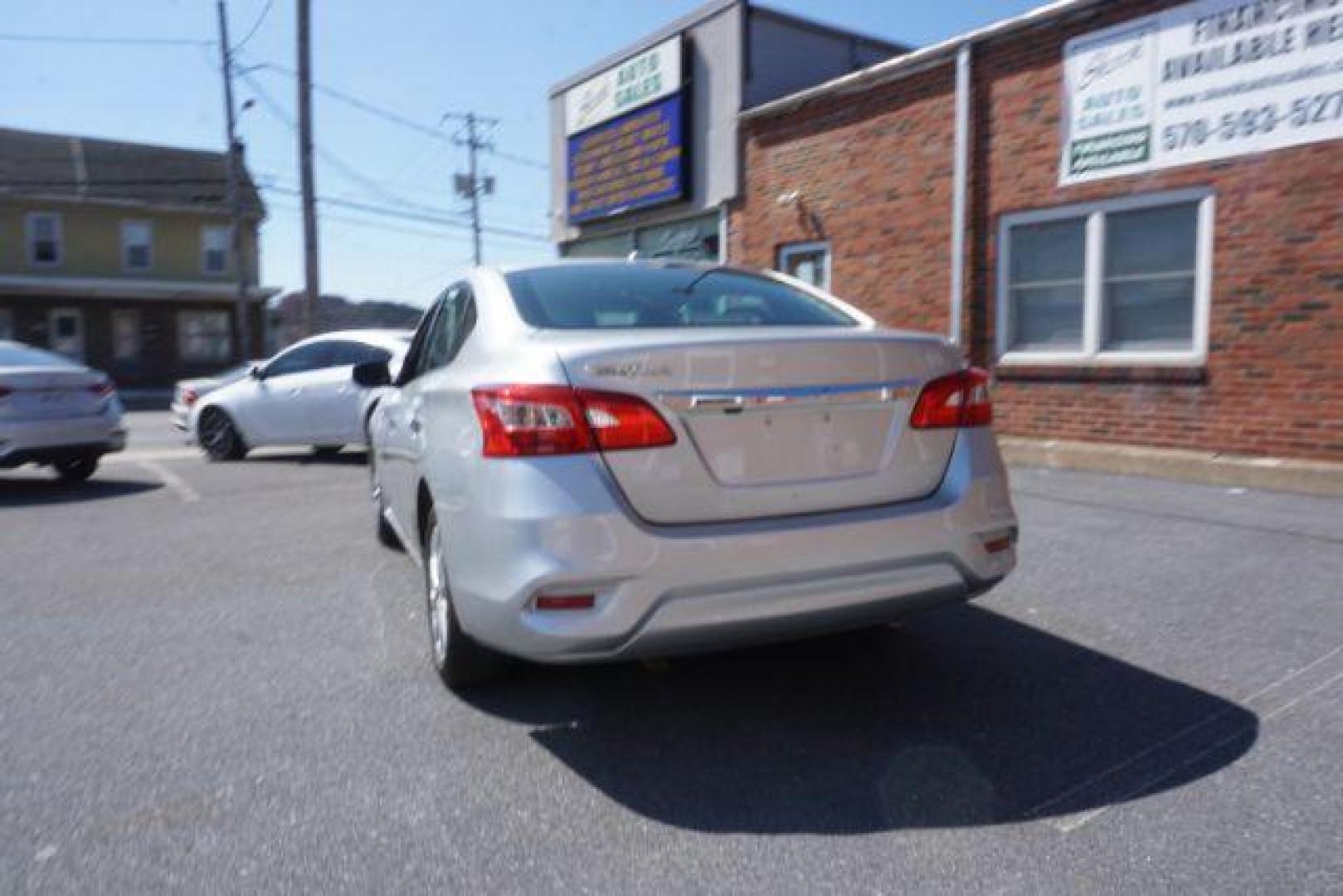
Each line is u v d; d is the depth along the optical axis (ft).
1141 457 25.93
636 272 13.55
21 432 29.09
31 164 112.47
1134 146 26.23
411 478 13.92
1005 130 29.50
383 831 9.12
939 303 31.99
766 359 10.16
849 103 34.73
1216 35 24.30
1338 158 22.41
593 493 9.66
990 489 11.10
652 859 8.57
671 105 42.80
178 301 115.24
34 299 108.06
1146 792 9.42
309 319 63.82
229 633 15.17
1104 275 27.43
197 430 38.91
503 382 10.26
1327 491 22.34
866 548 10.26
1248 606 14.73
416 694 12.48
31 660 14.08
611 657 9.88
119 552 21.31
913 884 8.07
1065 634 13.89
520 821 9.29
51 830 9.20
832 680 12.57
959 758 10.31
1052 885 7.98
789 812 9.32
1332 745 10.22
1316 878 7.97
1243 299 24.29
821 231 36.40
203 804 9.68
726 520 10.03
